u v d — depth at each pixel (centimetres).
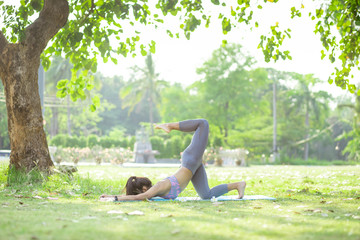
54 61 4191
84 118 5062
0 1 754
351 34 714
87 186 669
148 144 2914
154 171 1489
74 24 803
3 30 774
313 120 4791
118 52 845
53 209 381
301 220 330
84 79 875
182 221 313
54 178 688
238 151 2464
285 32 788
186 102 4288
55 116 4719
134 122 6012
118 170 1527
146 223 301
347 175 1155
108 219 321
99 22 816
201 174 537
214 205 448
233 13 787
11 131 723
